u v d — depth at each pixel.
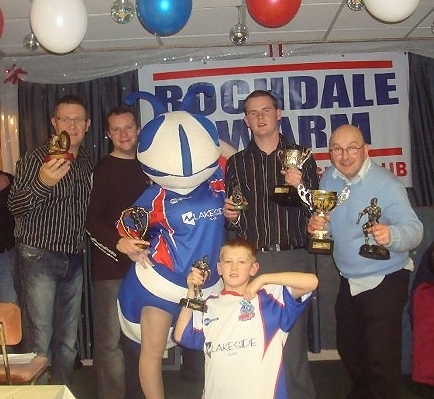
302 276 2.27
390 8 3.12
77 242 3.23
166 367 4.19
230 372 2.31
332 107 4.44
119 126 3.19
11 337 2.63
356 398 3.22
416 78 4.43
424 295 3.41
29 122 4.38
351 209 2.91
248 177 3.08
